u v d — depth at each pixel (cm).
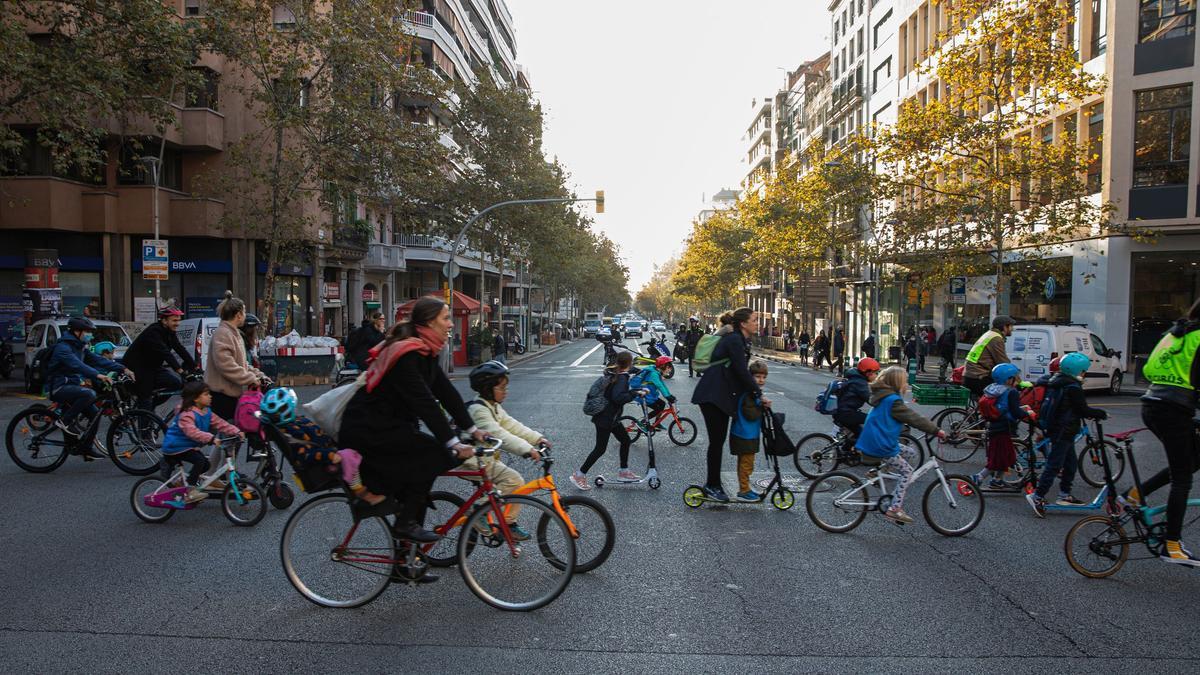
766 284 7331
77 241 2612
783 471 957
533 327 5925
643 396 1114
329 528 482
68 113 1648
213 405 714
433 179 2558
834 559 592
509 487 507
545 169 3672
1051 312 2592
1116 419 1502
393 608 481
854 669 400
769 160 8412
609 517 550
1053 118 2555
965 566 577
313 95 2334
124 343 1858
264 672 391
